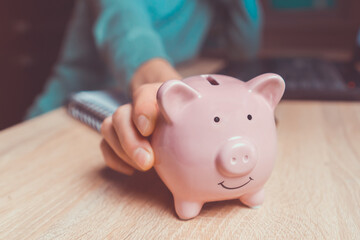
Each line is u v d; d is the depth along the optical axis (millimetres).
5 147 552
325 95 773
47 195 410
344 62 1038
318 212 366
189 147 329
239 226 345
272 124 357
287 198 396
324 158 500
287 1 1648
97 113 622
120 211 374
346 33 1587
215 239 323
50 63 1986
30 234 334
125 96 712
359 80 817
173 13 1136
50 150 542
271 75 354
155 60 674
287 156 509
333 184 425
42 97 1177
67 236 330
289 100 794
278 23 1659
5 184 439
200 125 328
